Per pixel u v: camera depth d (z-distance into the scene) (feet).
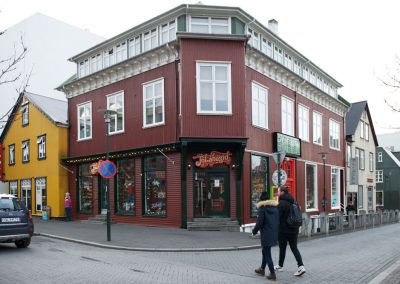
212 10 67.46
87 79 83.41
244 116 64.69
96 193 81.87
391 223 112.16
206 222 63.26
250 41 73.36
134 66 73.92
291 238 32.42
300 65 93.81
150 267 35.73
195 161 64.59
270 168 74.69
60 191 88.07
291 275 32.37
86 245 49.93
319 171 98.37
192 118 63.36
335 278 31.42
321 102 101.96
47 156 92.27
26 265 36.04
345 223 80.53
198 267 36.04
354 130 127.34
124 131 75.25
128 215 73.72
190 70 64.23
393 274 32.63
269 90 76.28
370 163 144.87
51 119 90.38
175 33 69.00
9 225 43.96
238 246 47.73
